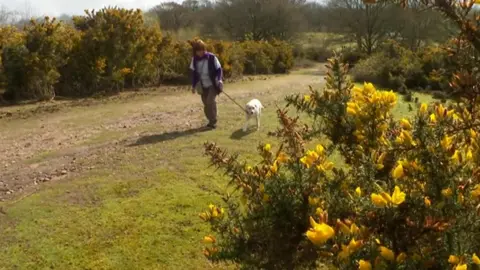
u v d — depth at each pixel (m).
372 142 2.26
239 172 2.31
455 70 1.69
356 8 33.59
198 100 12.75
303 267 2.10
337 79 2.49
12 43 12.12
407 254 1.71
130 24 14.65
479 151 1.91
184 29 33.12
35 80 12.45
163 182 5.70
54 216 4.78
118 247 4.11
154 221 4.59
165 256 3.95
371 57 20.36
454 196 1.77
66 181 5.89
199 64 8.62
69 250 4.09
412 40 24.61
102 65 13.79
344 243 1.66
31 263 3.90
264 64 23.27
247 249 2.18
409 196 1.78
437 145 1.87
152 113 10.70
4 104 11.80
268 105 11.45
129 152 7.21
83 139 8.22
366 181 2.04
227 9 39.81
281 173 2.18
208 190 5.38
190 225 4.48
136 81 15.83
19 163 6.82
